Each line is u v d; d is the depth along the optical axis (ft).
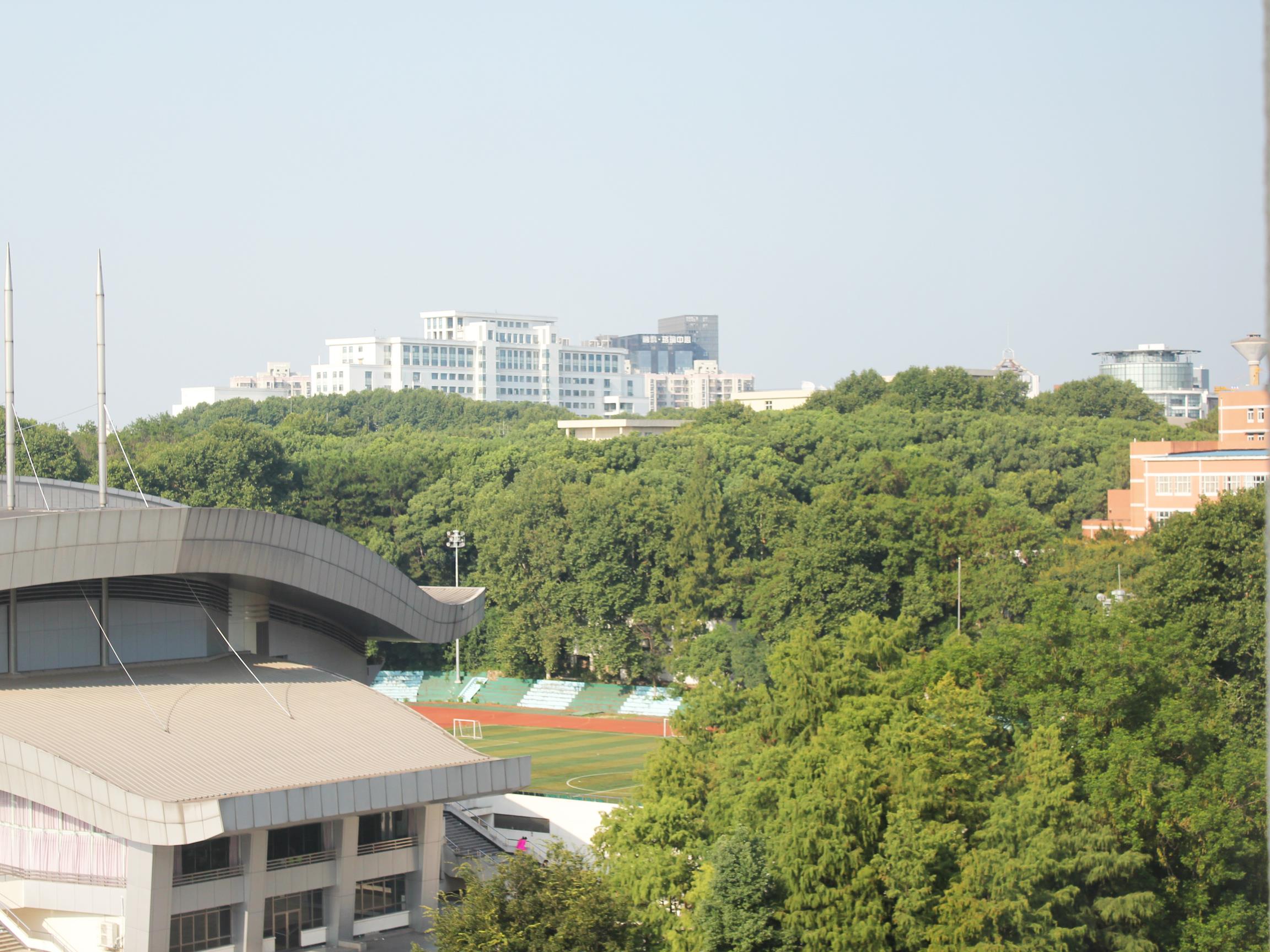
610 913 174.91
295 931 225.15
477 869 249.96
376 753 230.48
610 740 439.63
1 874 222.28
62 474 614.75
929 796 189.78
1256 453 544.62
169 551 236.43
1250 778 209.77
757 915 182.80
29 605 247.50
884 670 263.29
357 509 614.75
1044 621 235.81
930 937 178.81
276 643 285.84
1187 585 292.81
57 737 214.90
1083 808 197.77
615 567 504.43
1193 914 206.69
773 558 492.54
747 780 218.79
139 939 204.23
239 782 208.64
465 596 316.19
